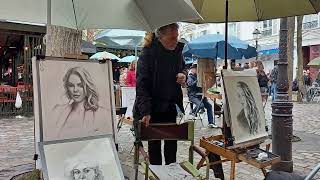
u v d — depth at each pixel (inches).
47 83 105.2
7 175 143.4
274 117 206.4
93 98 113.7
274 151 206.1
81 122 110.2
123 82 397.7
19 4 121.4
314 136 322.7
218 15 163.9
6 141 297.9
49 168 99.2
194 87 393.7
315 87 739.4
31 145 281.7
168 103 142.6
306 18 1039.6
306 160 234.2
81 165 103.8
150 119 140.1
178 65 143.9
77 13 125.3
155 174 124.2
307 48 1054.4
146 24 121.1
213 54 407.2
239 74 148.9
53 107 105.4
